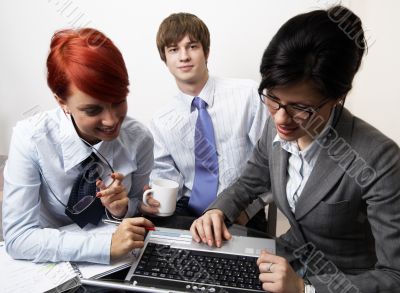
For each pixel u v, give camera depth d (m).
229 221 1.03
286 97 0.68
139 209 1.08
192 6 1.69
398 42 1.51
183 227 0.99
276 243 0.98
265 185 1.14
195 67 1.43
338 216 0.84
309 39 0.63
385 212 0.75
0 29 1.86
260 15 1.64
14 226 0.86
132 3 1.73
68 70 0.73
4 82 1.97
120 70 0.76
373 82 1.60
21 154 0.91
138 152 1.13
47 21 1.82
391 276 0.73
